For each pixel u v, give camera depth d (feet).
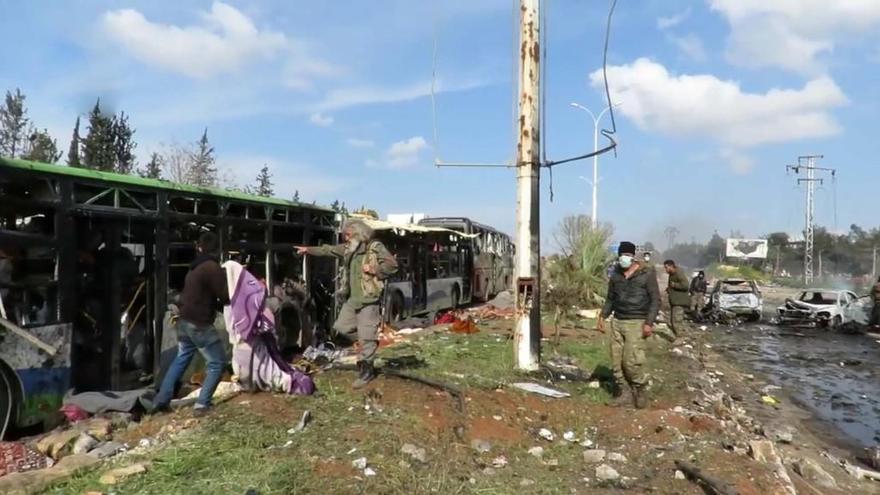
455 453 20.34
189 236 30.73
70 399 23.39
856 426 35.55
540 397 27.71
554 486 18.79
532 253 32.68
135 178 27.27
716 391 36.91
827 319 82.94
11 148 116.88
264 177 127.85
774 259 308.81
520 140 32.50
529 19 32.27
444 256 69.51
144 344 28.30
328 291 43.52
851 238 279.90
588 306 69.00
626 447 22.67
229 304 24.64
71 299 24.02
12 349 21.77
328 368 30.27
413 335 46.24
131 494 16.16
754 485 19.43
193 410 22.56
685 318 93.61
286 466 17.83
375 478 17.63
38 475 16.99
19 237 22.30
